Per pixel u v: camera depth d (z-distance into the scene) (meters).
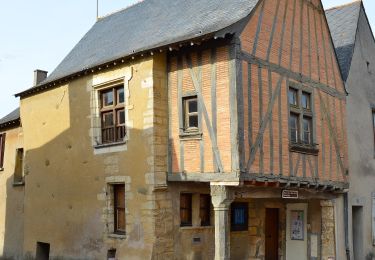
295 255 14.19
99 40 15.03
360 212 14.64
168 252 10.50
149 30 12.66
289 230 14.45
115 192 11.74
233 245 12.84
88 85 12.41
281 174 10.54
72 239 12.55
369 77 16.08
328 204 13.21
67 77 12.93
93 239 11.87
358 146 14.75
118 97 11.76
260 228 13.62
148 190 10.46
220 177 9.62
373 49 16.72
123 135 11.45
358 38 15.77
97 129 12.10
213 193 9.73
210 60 10.03
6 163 16.61
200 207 11.57
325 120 12.65
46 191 13.73
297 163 11.18
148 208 10.42
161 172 10.50
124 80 11.31
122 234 11.24
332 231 13.15
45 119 14.05
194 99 10.38
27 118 14.90
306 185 11.52
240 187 10.00
